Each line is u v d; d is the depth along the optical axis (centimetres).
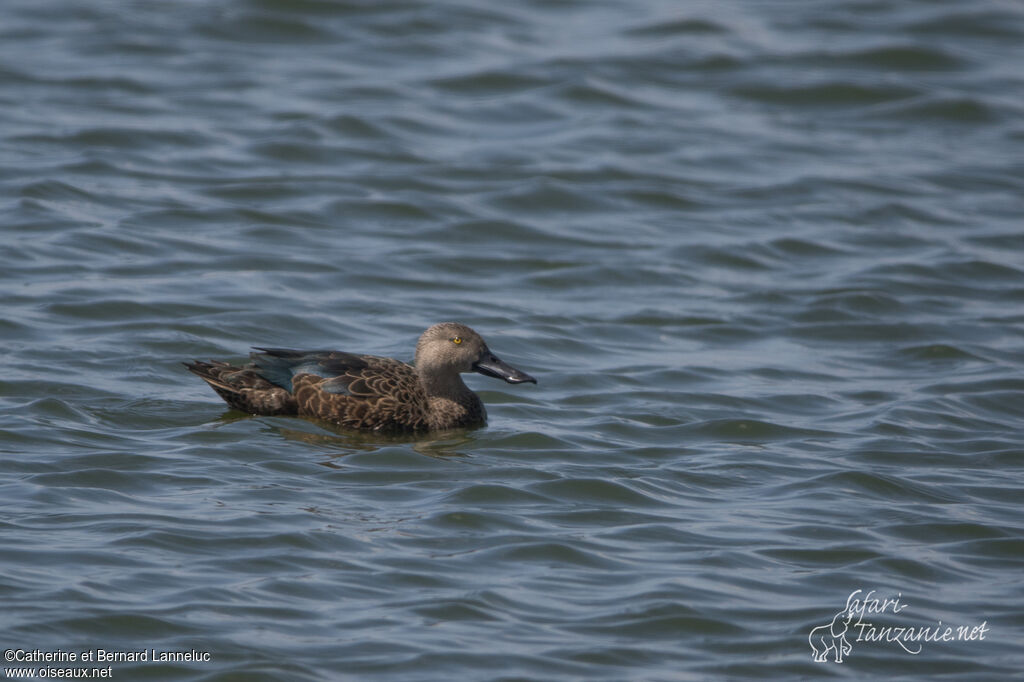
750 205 2412
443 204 2328
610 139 2672
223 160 2442
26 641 996
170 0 3234
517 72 2919
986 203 2456
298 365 1544
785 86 2939
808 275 2145
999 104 2872
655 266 2150
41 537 1162
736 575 1164
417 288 2019
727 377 1742
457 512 1262
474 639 1040
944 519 1298
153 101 2686
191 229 2152
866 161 2631
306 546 1176
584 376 1717
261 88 2797
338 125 2614
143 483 1305
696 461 1448
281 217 2223
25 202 2169
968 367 1802
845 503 1335
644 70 2986
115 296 1848
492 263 2125
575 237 2256
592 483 1349
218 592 1086
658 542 1227
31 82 2720
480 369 1562
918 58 3070
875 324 1952
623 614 1088
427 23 3164
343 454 1431
